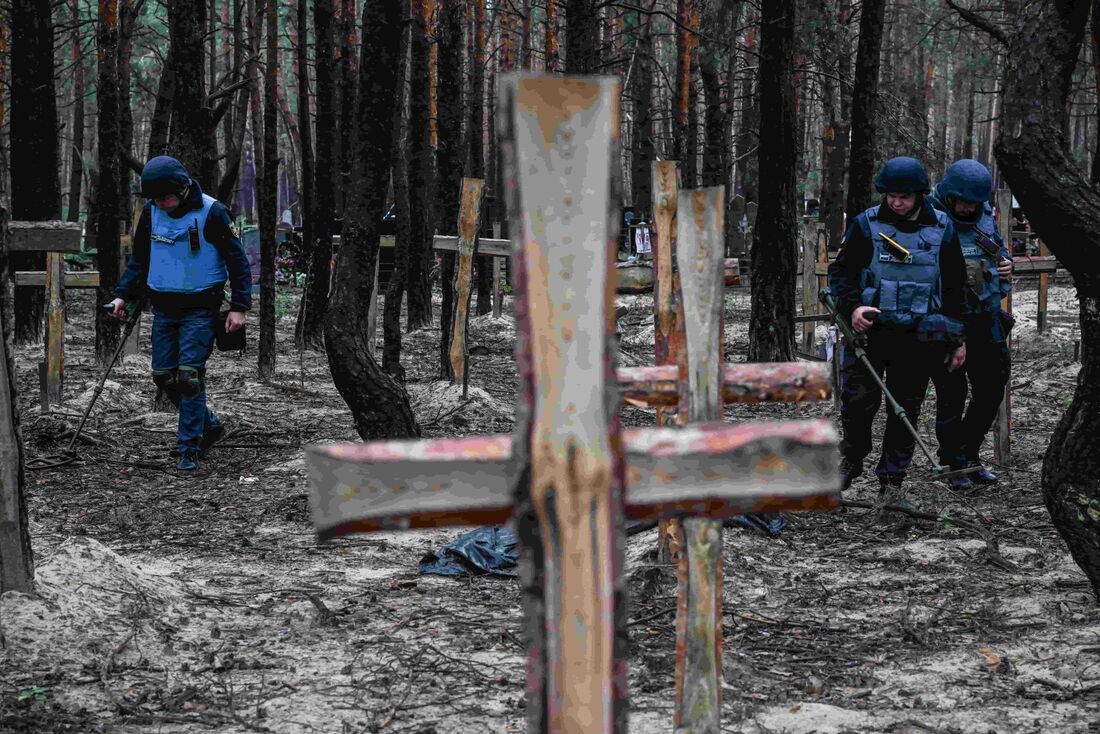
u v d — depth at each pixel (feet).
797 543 19.40
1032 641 13.87
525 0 84.02
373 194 24.66
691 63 77.82
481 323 64.80
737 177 120.37
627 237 81.41
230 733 11.17
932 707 11.78
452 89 55.67
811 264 43.27
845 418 21.67
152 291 26.23
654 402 8.10
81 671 12.69
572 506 5.41
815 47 54.19
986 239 23.66
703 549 8.27
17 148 49.85
